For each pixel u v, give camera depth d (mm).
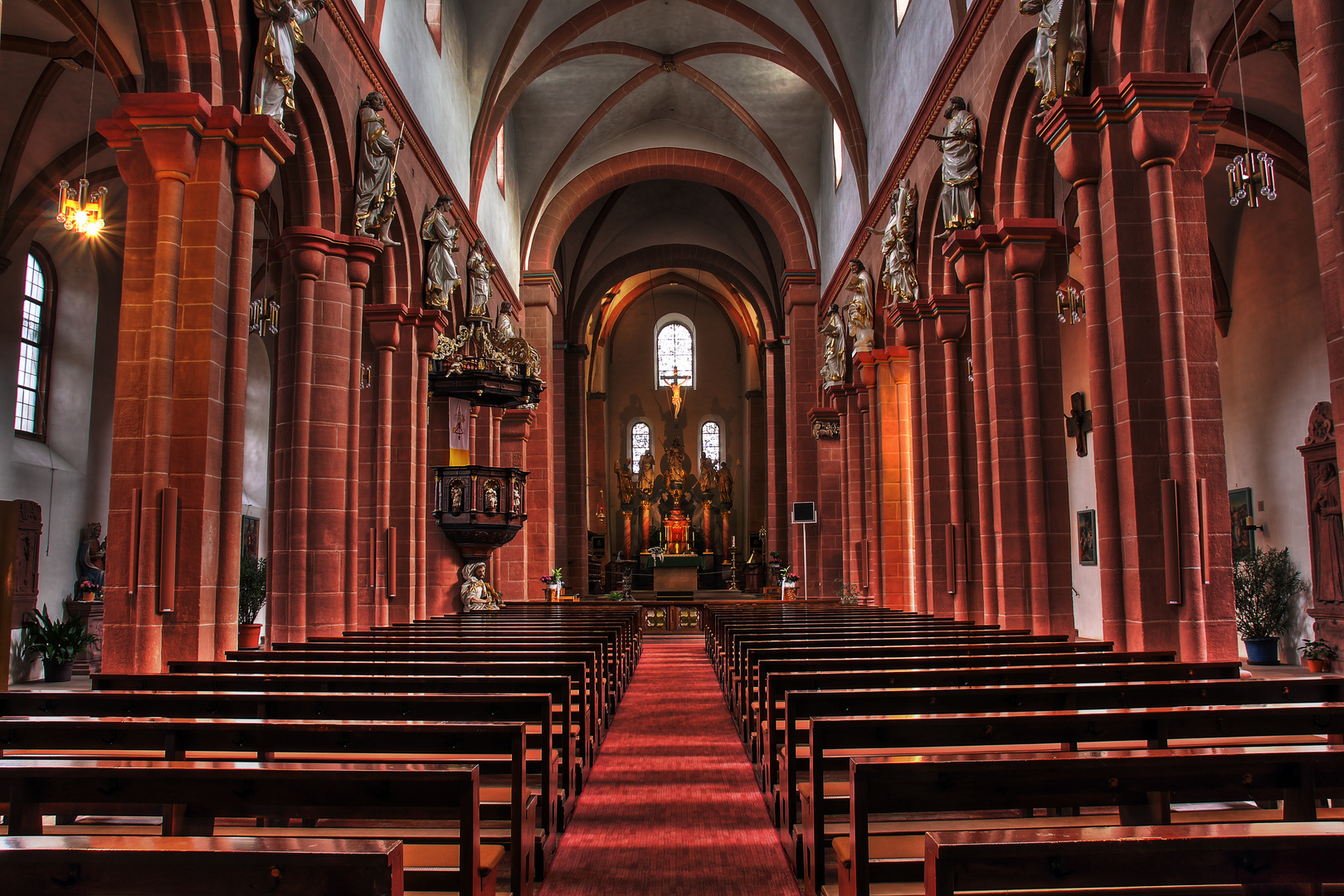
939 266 17500
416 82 17172
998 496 13398
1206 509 9109
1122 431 9469
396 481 16391
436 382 18438
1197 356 9328
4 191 17094
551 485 27141
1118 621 9516
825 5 21234
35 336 19203
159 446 9227
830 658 8328
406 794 3418
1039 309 13367
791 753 5605
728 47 24328
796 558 28375
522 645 9578
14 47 14883
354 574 13312
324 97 12805
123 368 9305
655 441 48000
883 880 3834
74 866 2305
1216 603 9047
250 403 26688
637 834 6148
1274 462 18844
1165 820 3600
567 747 6402
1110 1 9984
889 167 19188
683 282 45719
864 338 21438
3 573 7008
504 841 4719
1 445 17594
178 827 4113
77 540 19625
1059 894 3215
